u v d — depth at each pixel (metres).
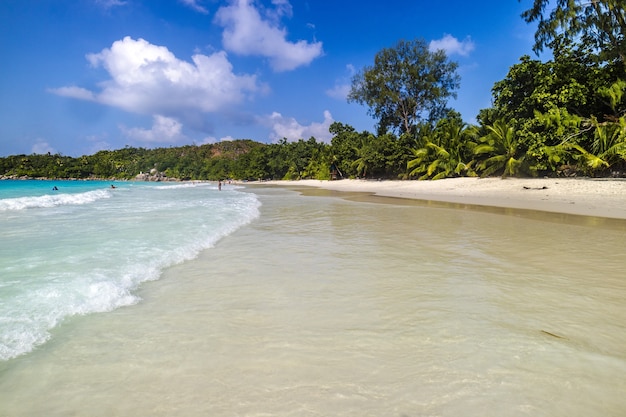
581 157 23.41
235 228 9.73
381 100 47.84
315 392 2.37
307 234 8.81
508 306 3.94
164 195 27.30
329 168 67.38
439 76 47.50
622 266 5.63
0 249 6.64
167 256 6.14
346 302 4.09
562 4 23.08
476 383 2.46
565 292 4.40
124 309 3.89
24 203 17.23
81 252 6.40
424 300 4.14
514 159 27.50
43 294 4.19
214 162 120.25
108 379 2.54
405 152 42.38
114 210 14.29
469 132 34.16
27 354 2.88
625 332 3.27
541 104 26.05
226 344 3.07
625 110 23.86
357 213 13.71
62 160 130.38
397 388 2.40
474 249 6.96
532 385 2.44
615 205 14.13
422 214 13.11
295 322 3.53
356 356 2.84
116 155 151.62
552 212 13.10
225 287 4.67
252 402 2.27
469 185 27.69
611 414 2.14
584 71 24.70
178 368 2.68
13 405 2.26
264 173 95.31
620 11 21.69
